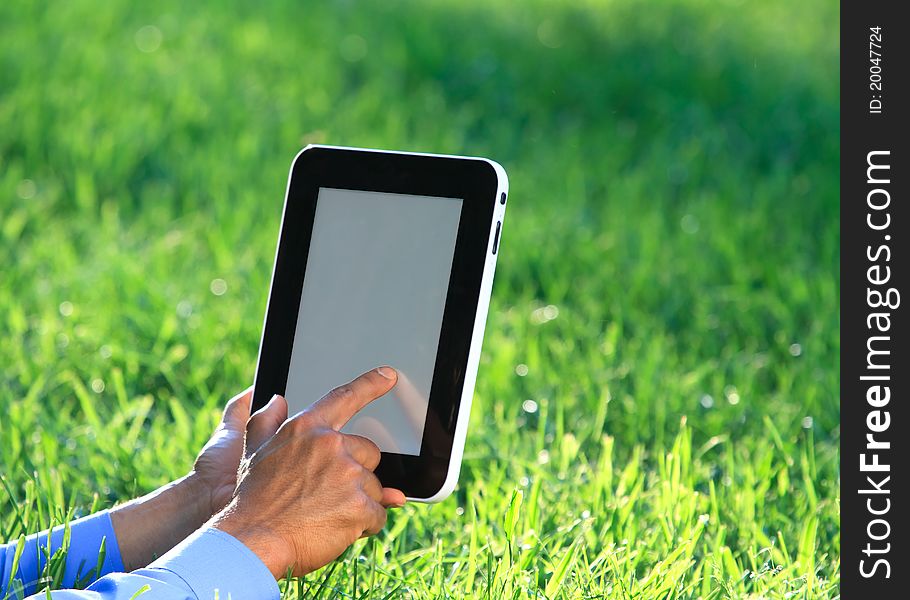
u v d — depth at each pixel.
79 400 3.77
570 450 3.19
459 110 7.60
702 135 7.16
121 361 3.95
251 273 4.71
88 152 6.20
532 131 7.31
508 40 8.97
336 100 7.59
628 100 7.90
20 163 6.23
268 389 2.24
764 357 4.35
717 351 4.42
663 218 5.84
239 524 1.88
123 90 7.23
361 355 2.20
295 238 2.27
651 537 2.76
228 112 7.11
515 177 6.39
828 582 2.62
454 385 2.12
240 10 9.37
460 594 2.42
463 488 3.14
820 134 7.28
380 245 2.22
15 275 4.73
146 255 5.12
